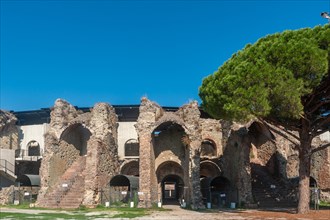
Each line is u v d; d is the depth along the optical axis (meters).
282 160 43.62
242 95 24.91
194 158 38.28
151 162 40.34
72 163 45.66
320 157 44.06
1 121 49.47
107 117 42.91
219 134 50.84
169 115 41.41
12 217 28.02
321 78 25.28
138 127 40.59
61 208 36.75
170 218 27.22
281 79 24.59
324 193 43.03
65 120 44.19
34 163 52.03
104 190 39.72
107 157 42.16
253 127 48.53
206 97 28.81
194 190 37.19
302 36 26.22
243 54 27.89
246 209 34.84
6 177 46.62
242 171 38.38
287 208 35.38
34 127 55.03
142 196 38.19
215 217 27.47
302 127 29.67
